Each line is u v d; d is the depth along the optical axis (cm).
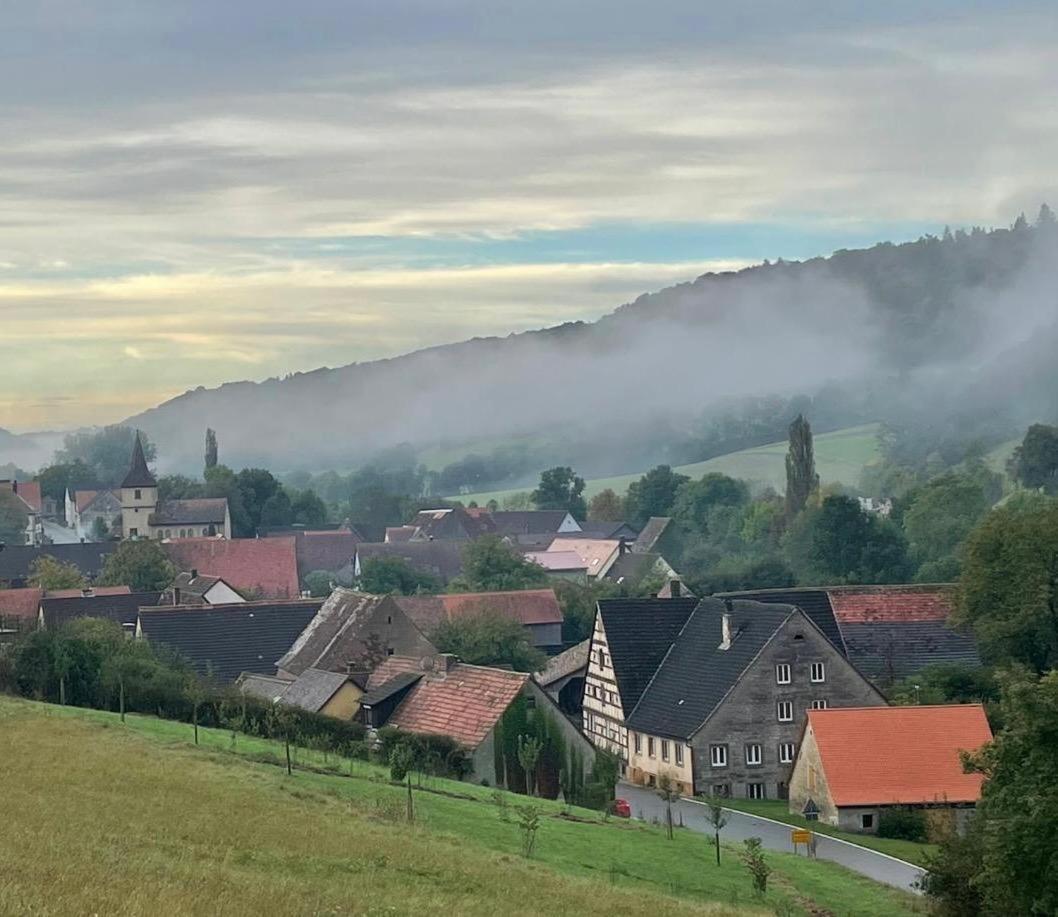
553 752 8206
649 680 10781
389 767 7312
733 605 10319
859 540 17162
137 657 9219
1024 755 5125
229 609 11650
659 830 6869
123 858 4047
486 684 8550
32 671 9019
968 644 11925
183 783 5694
